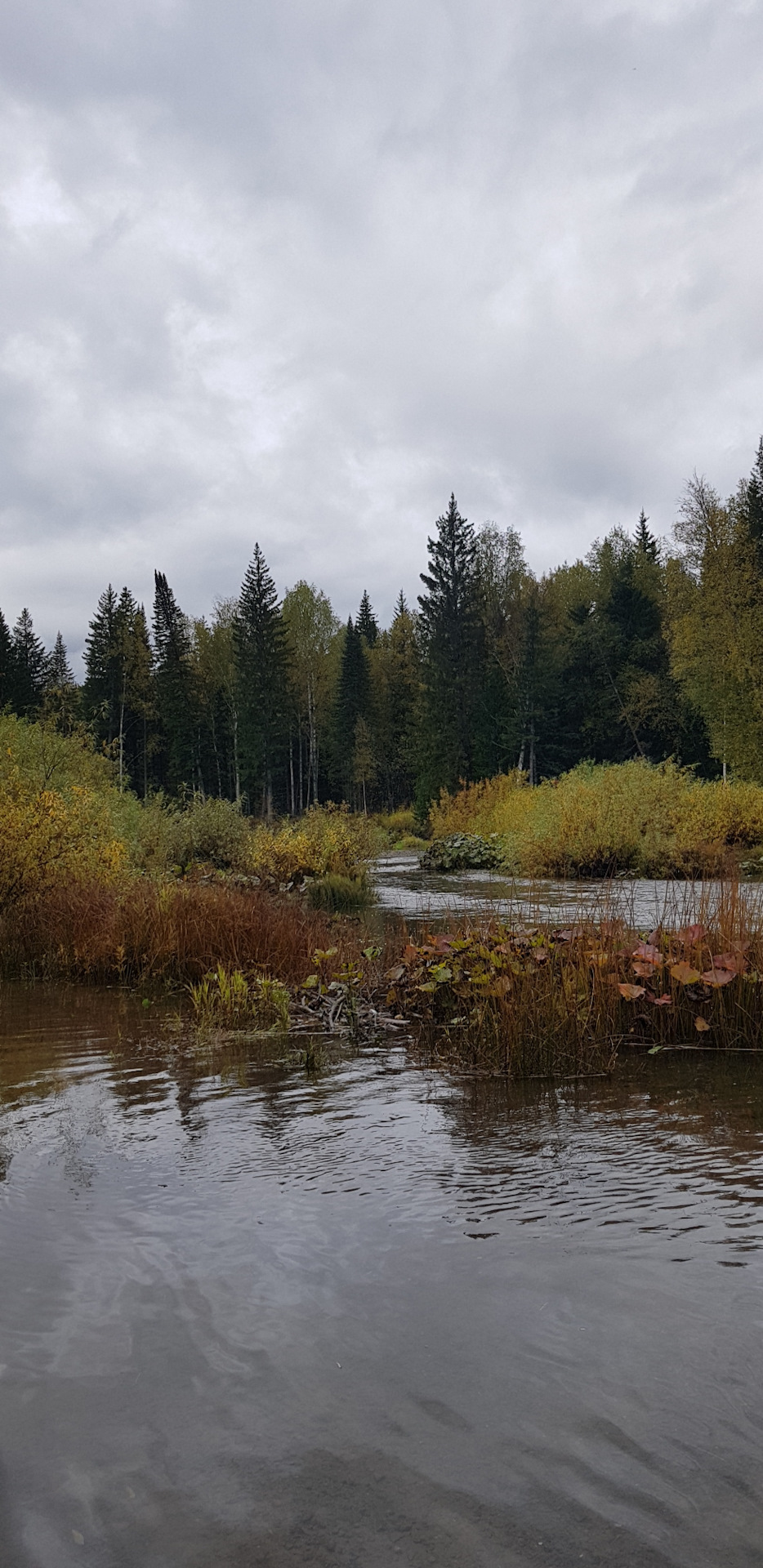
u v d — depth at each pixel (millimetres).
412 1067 4418
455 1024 5336
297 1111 3625
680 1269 2201
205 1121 3492
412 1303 2061
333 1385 1740
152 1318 2004
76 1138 3283
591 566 63719
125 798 16953
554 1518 1384
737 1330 1921
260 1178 2867
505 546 58094
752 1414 1635
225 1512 1407
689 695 37812
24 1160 3055
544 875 17250
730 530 34844
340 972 6215
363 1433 1593
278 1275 2207
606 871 17078
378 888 16703
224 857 16438
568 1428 1600
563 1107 3646
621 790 18141
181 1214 2584
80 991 7062
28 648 68438
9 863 9680
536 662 49312
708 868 15477
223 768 62375
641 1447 1547
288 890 15023
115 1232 2471
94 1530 1369
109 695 58656
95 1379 1770
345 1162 3008
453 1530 1359
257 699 55500
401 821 49875
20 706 50750
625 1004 5078
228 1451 1552
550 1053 4293
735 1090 3857
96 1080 4156
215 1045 4965
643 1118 3463
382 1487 1459
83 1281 2182
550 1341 1886
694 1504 1412
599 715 51062
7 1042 5059
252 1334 1934
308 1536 1352
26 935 8414
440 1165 2965
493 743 49406
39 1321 1991
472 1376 1765
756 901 6734
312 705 61719
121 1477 1490
